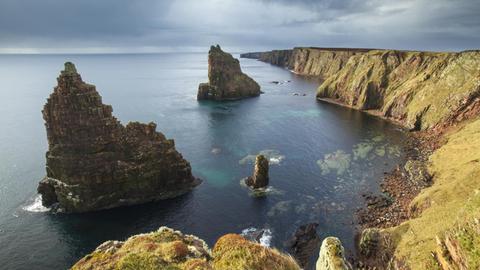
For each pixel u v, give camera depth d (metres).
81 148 75.00
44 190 76.00
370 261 53.69
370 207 71.56
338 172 91.31
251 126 141.12
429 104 131.50
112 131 78.06
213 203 76.38
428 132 122.50
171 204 76.81
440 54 157.50
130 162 77.88
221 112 170.50
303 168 94.56
